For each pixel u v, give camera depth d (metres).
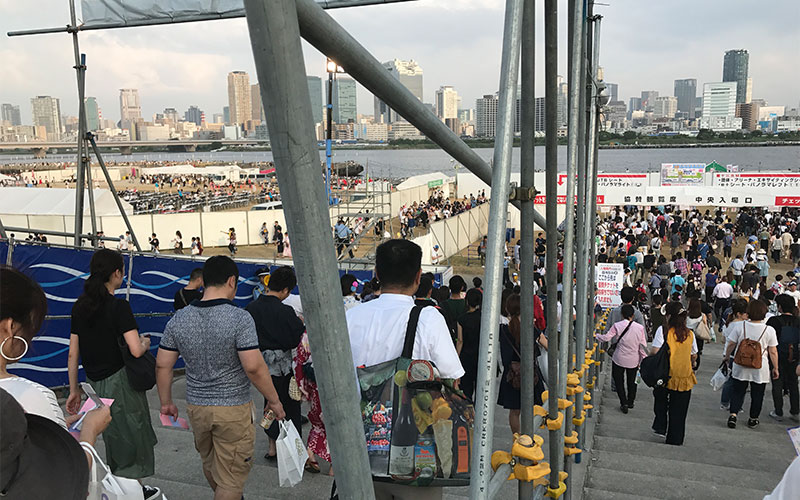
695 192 32.09
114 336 3.57
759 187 31.19
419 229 36.09
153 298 8.23
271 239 33.41
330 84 14.95
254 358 3.22
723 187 31.64
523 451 1.99
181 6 5.45
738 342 7.76
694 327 9.95
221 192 62.94
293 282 4.96
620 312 9.00
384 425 1.97
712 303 19.23
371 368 2.06
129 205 33.25
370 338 2.15
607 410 8.83
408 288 2.31
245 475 3.37
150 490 2.92
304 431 5.86
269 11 0.74
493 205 1.55
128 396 3.63
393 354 2.10
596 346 8.89
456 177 49.62
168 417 3.38
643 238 28.30
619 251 26.59
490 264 1.53
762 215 37.19
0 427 0.92
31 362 6.63
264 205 36.94
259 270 9.75
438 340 2.10
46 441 1.05
